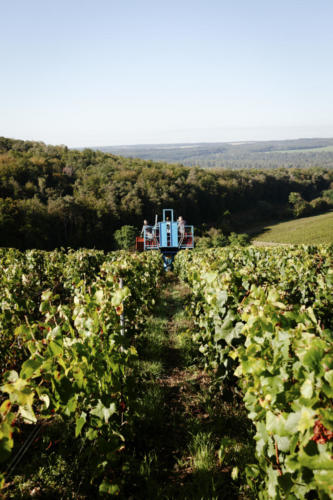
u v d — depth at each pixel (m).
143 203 66.31
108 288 4.05
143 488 2.72
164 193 70.19
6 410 1.94
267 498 2.19
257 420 2.28
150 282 8.38
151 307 7.85
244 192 98.50
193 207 77.75
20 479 2.72
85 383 2.59
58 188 64.62
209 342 4.23
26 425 3.48
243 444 3.17
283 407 1.97
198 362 5.21
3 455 1.84
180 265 14.18
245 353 2.42
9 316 4.27
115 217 58.47
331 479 1.54
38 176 66.12
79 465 2.88
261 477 2.35
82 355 2.62
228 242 62.12
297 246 12.66
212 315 3.90
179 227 18.78
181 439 3.37
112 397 2.95
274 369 2.06
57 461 2.86
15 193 55.50
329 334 2.06
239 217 93.56
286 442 1.93
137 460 3.01
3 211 44.59
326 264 7.95
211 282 3.85
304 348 1.80
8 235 43.00
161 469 2.96
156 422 3.56
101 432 2.75
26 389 2.01
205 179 87.06
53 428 3.32
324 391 1.59
